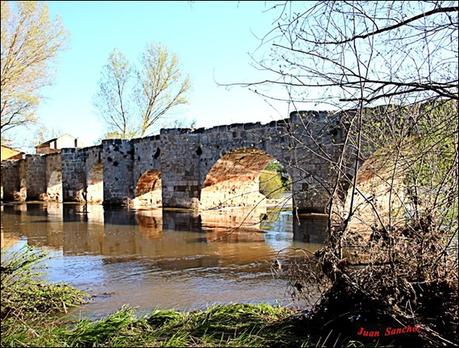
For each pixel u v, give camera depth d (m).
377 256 3.41
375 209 3.42
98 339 3.76
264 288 6.28
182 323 4.06
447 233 3.26
